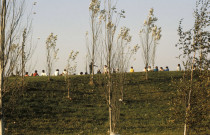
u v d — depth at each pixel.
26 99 34.62
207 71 18.91
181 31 19.80
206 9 19.31
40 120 29.88
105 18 19.16
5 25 15.39
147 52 47.91
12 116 29.80
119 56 20.19
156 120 30.84
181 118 19.28
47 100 35.69
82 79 45.12
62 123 29.56
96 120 31.00
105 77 20.41
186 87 19.14
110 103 19.66
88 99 37.97
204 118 18.72
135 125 28.92
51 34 42.34
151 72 51.69
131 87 43.16
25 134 26.11
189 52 19.48
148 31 48.72
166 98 39.00
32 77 46.19
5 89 15.76
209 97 18.56
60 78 45.34
